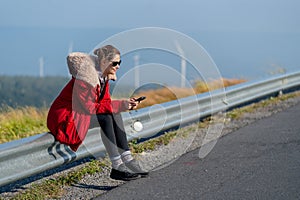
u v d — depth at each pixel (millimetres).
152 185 5812
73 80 5762
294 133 8172
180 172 6273
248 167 6391
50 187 5828
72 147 5797
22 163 5367
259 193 5414
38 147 5531
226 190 5543
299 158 6742
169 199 5324
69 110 5719
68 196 5559
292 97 11859
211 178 5992
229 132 8422
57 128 5715
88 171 6344
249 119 9492
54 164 5762
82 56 5754
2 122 9328
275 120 9289
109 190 5727
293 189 5520
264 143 7594
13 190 5824
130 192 5594
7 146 5242
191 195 5422
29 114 10641
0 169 5121
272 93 11805
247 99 10258
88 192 5672
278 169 6270
